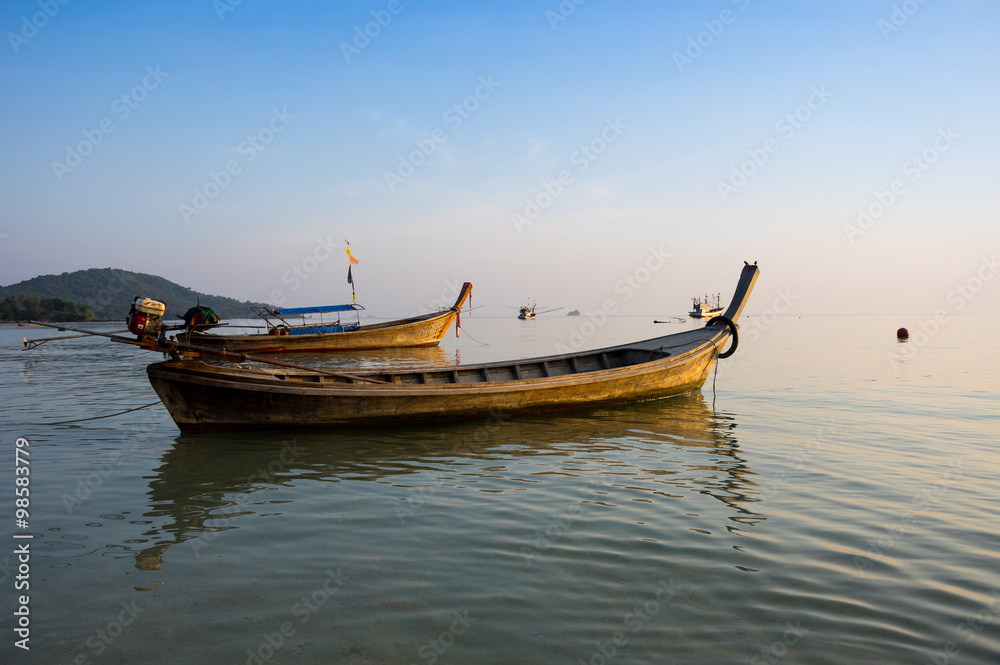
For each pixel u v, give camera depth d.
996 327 86.19
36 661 4.23
